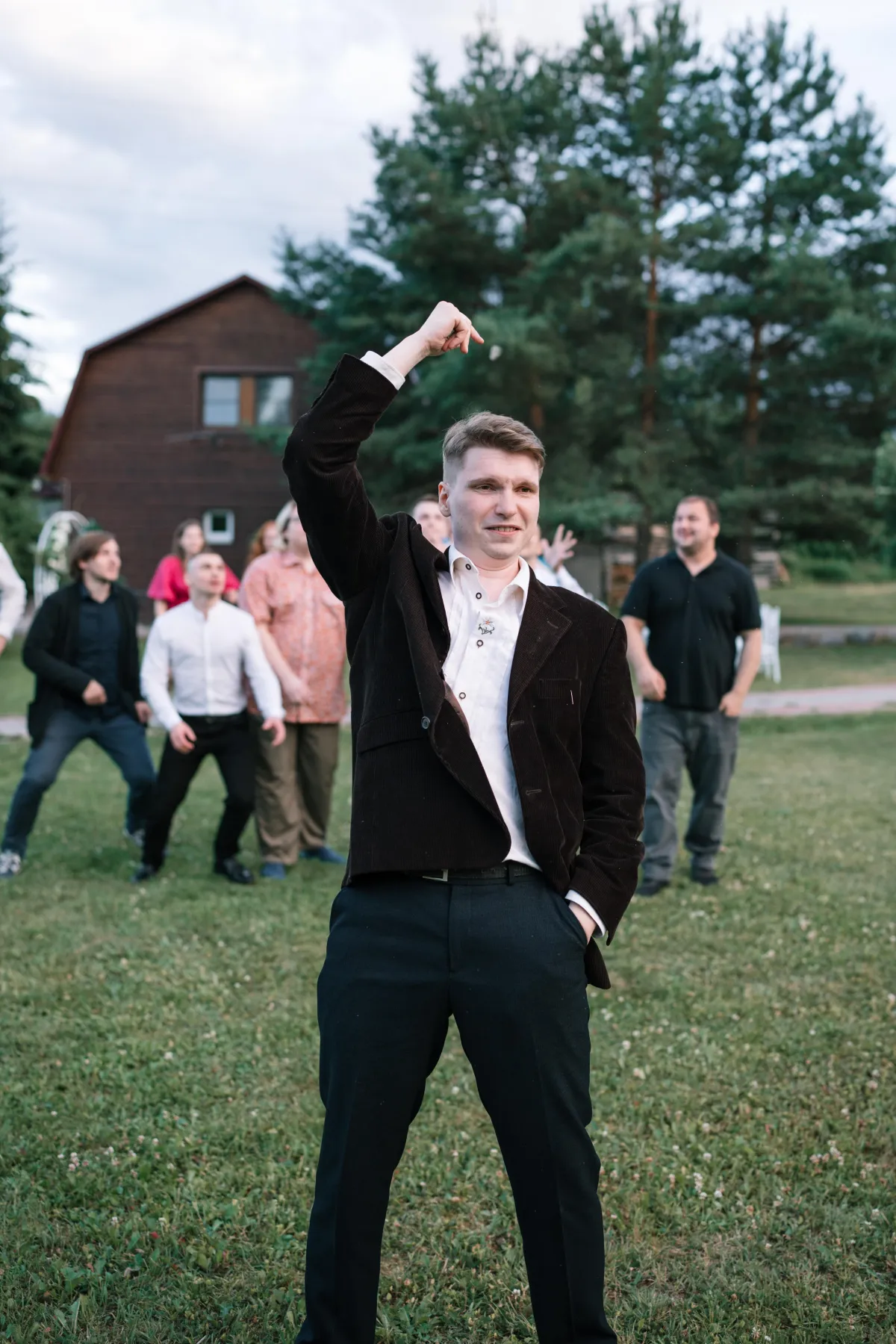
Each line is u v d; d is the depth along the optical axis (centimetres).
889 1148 321
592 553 2541
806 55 2139
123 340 2647
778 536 2438
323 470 204
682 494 2098
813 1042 390
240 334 2639
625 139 2169
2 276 2319
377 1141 204
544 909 208
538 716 212
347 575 220
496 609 218
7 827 619
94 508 2675
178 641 586
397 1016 204
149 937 505
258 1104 349
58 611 616
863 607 3058
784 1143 324
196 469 2661
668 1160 314
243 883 600
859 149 2144
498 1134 207
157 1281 262
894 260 2169
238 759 600
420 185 2019
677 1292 261
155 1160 314
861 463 2145
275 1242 279
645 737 589
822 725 1282
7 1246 273
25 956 479
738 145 2097
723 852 670
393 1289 262
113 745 638
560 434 2138
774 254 2028
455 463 220
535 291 2030
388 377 205
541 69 2133
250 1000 430
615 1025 405
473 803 205
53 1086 358
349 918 211
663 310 2108
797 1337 242
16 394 2358
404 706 211
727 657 579
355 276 2217
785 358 2231
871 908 551
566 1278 202
